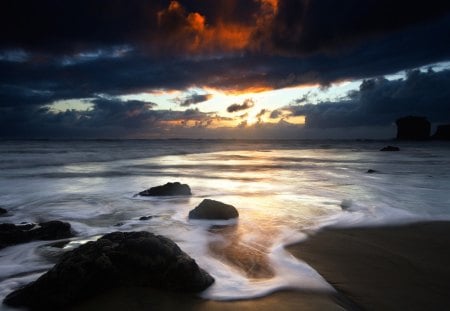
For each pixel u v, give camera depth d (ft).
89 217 36.50
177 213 38.04
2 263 22.68
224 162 122.31
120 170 87.97
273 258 23.43
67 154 141.18
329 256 23.88
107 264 17.67
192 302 16.74
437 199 47.50
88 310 15.92
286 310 16.28
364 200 46.37
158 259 18.39
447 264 22.61
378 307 16.78
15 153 141.08
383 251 25.07
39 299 16.31
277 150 250.37
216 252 24.68
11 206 42.06
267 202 44.55
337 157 160.56
